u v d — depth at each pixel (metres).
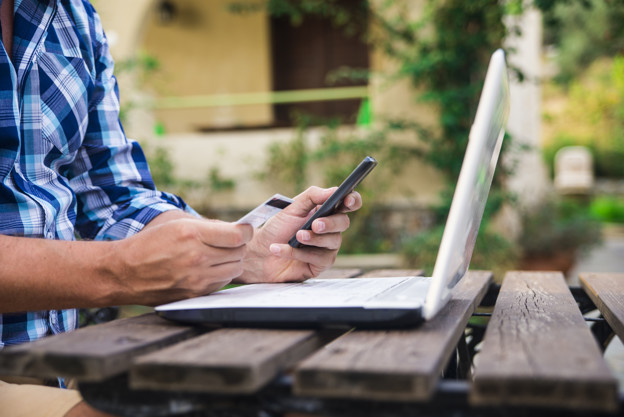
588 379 0.58
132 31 6.04
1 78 1.14
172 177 6.13
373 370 0.62
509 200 4.96
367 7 5.53
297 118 6.05
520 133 5.57
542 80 5.02
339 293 0.98
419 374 0.61
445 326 0.85
